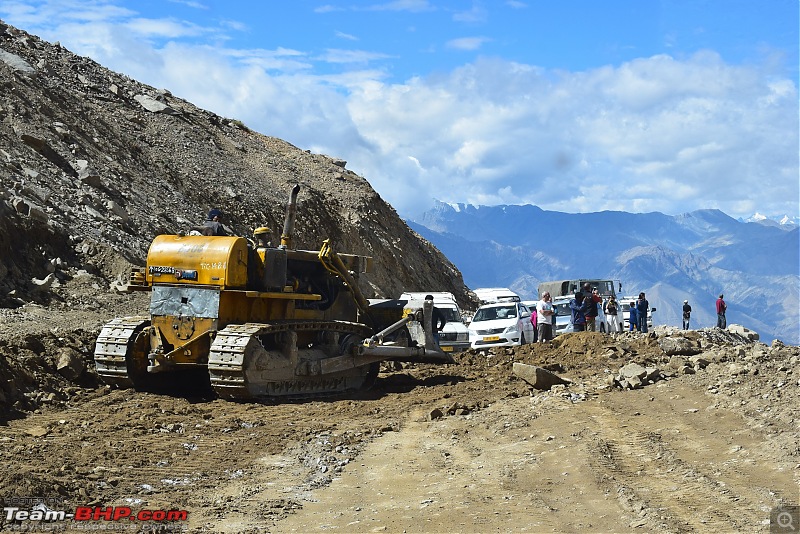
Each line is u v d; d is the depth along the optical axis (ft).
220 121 175.94
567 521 25.00
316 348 53.06
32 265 75.56
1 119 98.73
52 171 94.89
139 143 130.93
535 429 39.04
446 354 59.00
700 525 23.93
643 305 107.96
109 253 82.99
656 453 32.94
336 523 25.90
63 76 142.20
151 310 48.73
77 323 65.16
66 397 45.47
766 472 29.35
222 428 40.19
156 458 33.81
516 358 65.82
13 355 46.85
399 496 28.99
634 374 48.62
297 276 54.80
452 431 40.04
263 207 135.74
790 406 38.29
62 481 28.91
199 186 128.26
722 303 117.70
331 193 166.30
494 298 143.95
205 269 47.73
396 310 60.13
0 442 34.47
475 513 26.27
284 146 185.16
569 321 110.01
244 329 47.21
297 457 35.14
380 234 167.22
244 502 28.25
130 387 49.62
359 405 47.42
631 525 24.16
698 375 49.52
